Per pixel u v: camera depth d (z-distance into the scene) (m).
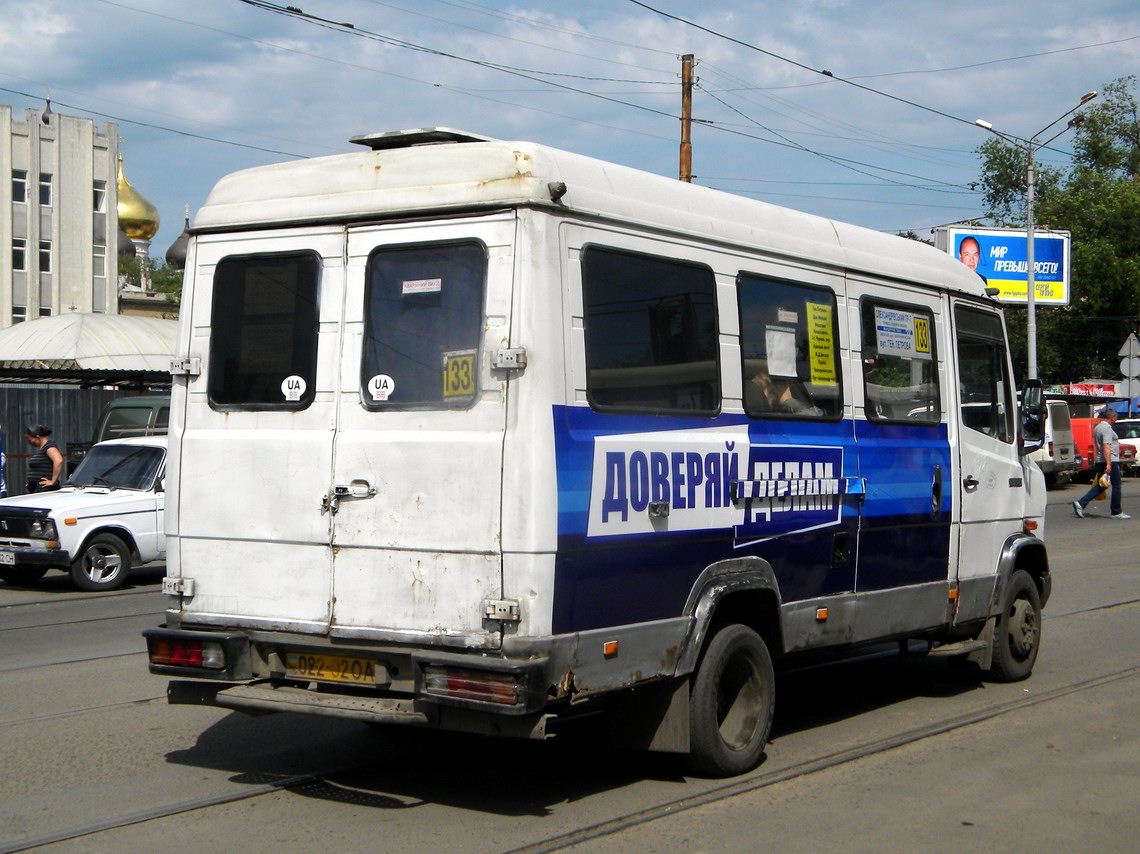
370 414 5.52
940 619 7.93
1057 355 53.03
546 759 6.61
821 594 6.84
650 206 5.83
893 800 5.84
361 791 5.95
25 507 13.99
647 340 5.73
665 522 5.73
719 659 6.07
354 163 5.69
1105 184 53.50
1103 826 5.46
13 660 9.41
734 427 6.22
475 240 5.33
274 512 5.72
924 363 7.95
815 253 6.97
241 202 5.98
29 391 24.02
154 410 20.22
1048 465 30.61
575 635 5.23
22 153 54.62
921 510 7.73
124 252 69.88
